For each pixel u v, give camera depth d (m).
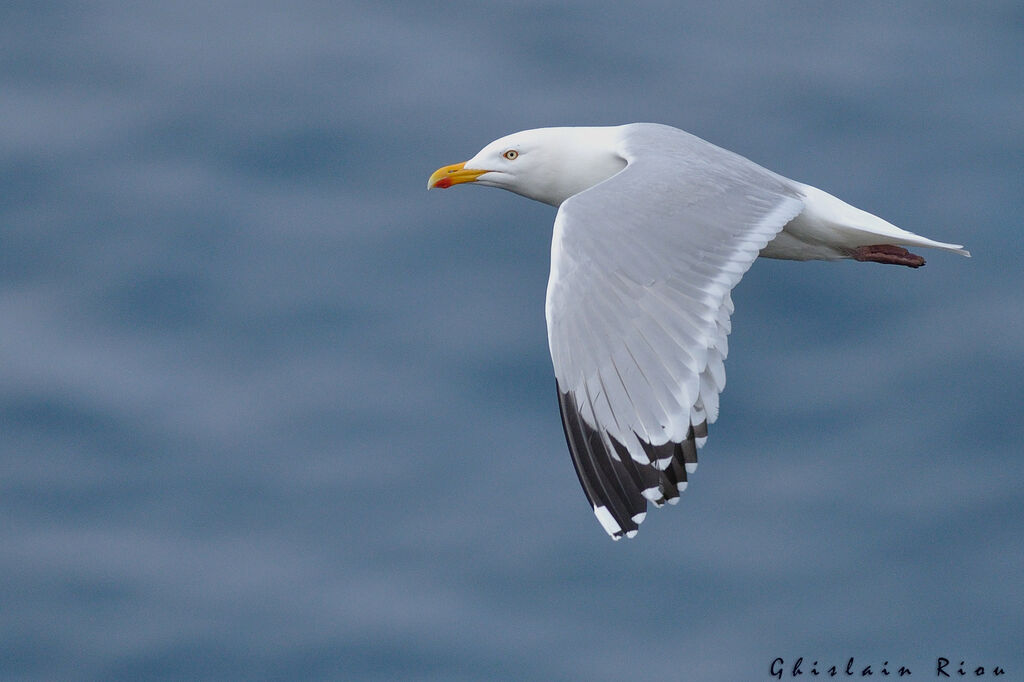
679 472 8.61
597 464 7.66
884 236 9.45
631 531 7.50
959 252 9.36
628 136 9.98
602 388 7.73
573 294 7.96
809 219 9.52
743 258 8.19
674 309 7.89
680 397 7.65
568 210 8.30
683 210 8.34
